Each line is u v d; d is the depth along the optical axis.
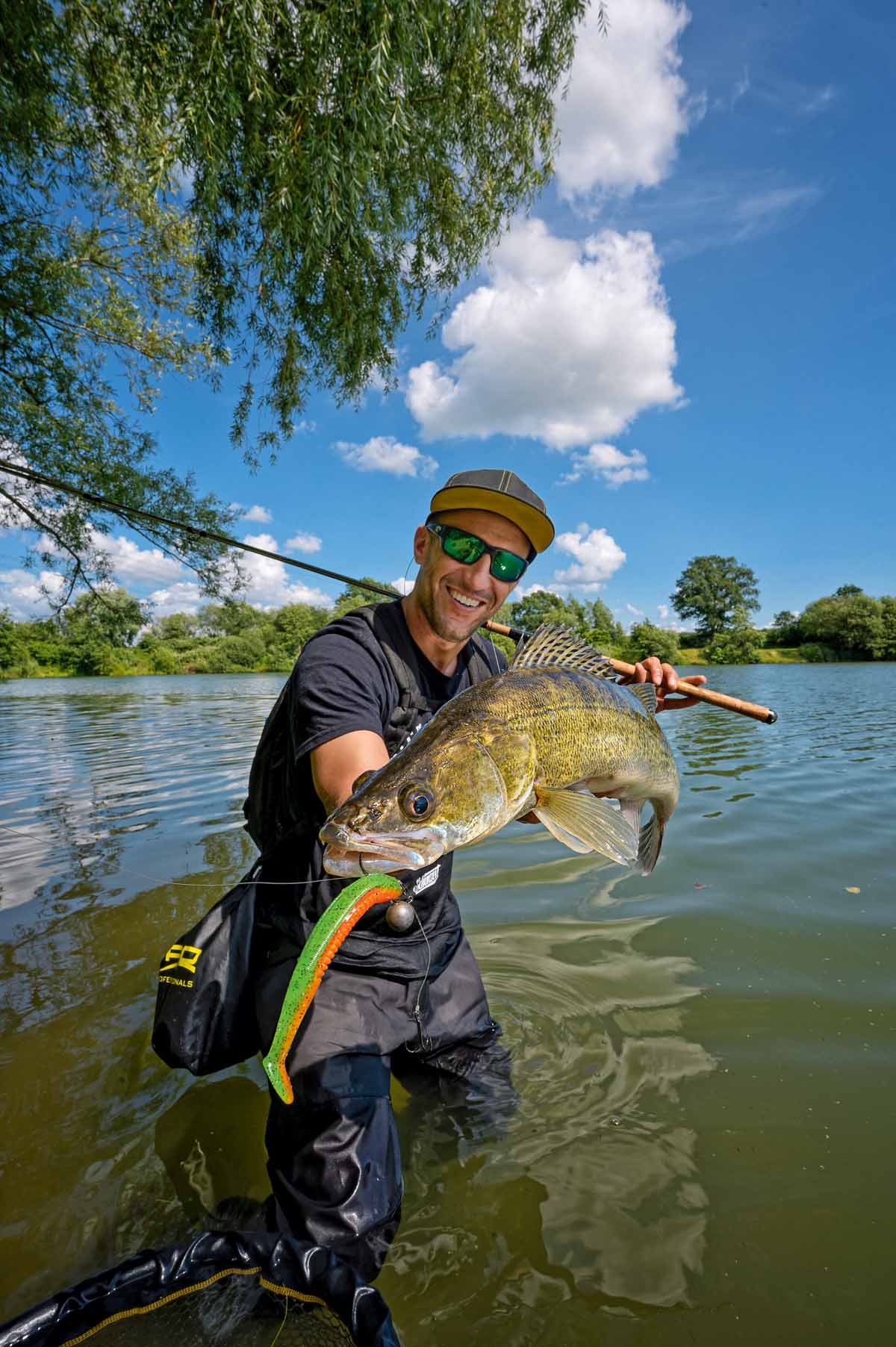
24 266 7.66
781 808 6.64
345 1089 2.07
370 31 5.16
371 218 6.96
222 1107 2.60
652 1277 1.84
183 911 4.48
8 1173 2.25
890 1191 2.12
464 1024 2.66
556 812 2.21
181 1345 1.54
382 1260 1.83
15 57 6.02
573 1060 2.80
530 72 7.18
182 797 7.82
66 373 8.18
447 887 2.74
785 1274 1.84
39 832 6.45
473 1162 2.26
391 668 2.45
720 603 107.06
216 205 6.23
